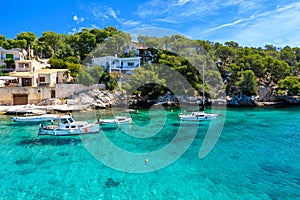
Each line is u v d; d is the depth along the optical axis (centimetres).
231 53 5762
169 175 1440
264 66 5497
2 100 3784
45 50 6969
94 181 1356
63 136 2347
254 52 6481
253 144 2123
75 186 1295
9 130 2573
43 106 3584
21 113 3309
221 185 1313
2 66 4972
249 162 1664
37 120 2991
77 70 4494
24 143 2106
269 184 1330
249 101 4859
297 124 3064
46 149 1941
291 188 1284
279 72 5459
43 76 4312
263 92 5181
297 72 5925
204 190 1256
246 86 4816
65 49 5744
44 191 1239
